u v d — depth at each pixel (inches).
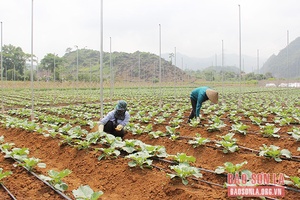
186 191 215.5
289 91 1628.9
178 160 263.6
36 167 292.8
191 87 2134.6
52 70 2630.4
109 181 260.2
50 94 1441.9
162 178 241.3
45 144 384.8
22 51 2549.2
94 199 189.6
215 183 247.1
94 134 351.3
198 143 347.9
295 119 526.3
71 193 231.3
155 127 505.4
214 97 465.7
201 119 540.7
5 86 1987.0
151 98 1119.6
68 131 390.3
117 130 386.0
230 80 2982.3
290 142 349.1
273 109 649.0
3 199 213.9
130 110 685.3
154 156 302.2
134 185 244.4
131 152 293.1
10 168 280.1
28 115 663.1
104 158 297.7
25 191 230.1
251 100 999.6
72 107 805.9
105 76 2736.2
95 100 1095.0
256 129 475.5
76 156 323.6
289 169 266.1
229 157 312.3
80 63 3503.9
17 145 409.7
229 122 537.3
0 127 529.7
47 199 216.8
